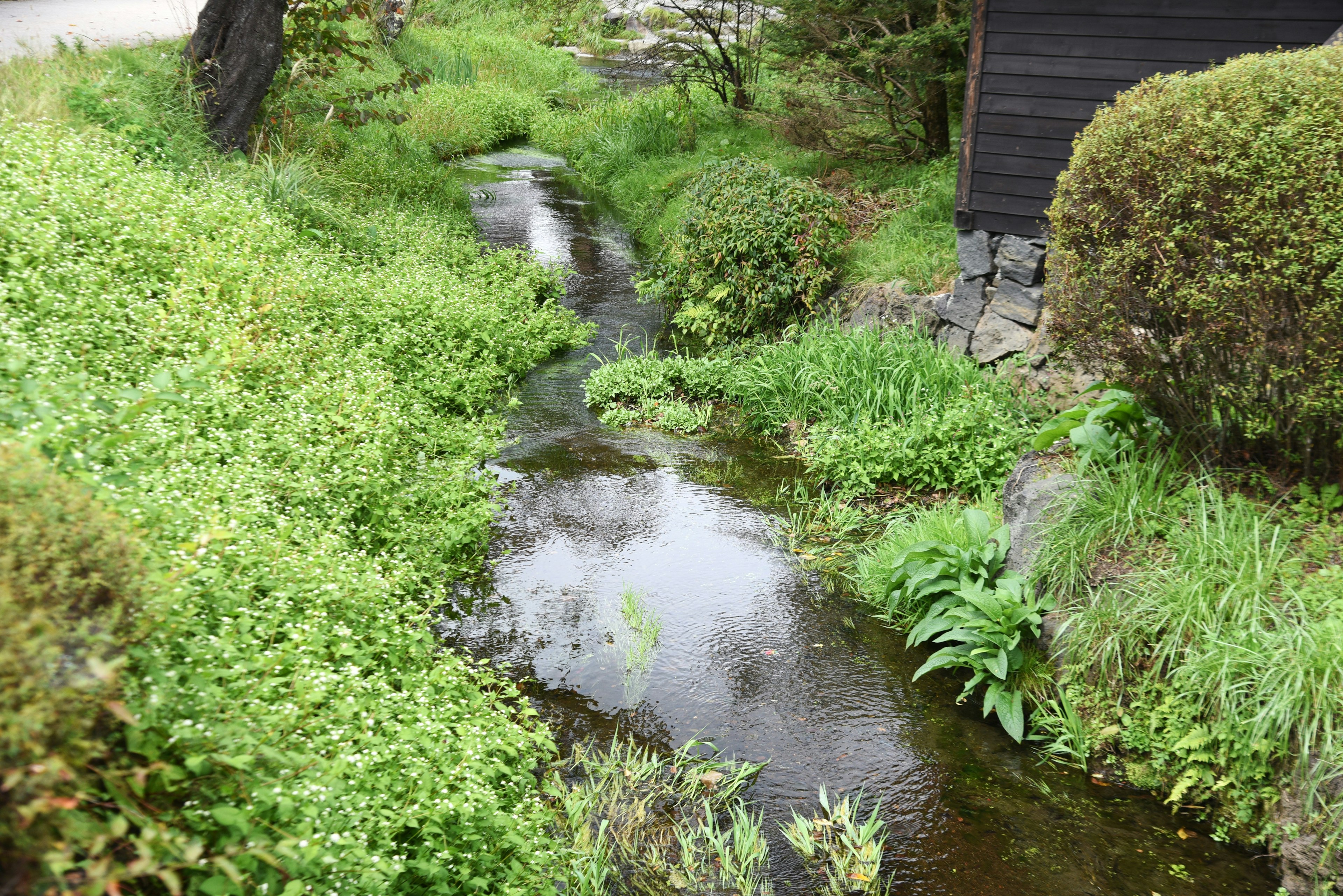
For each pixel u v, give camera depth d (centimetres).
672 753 442
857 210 1122
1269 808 391
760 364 909
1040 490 534
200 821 222
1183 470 518
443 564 564
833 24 1216
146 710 216
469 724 376
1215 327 454
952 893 366
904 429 746
